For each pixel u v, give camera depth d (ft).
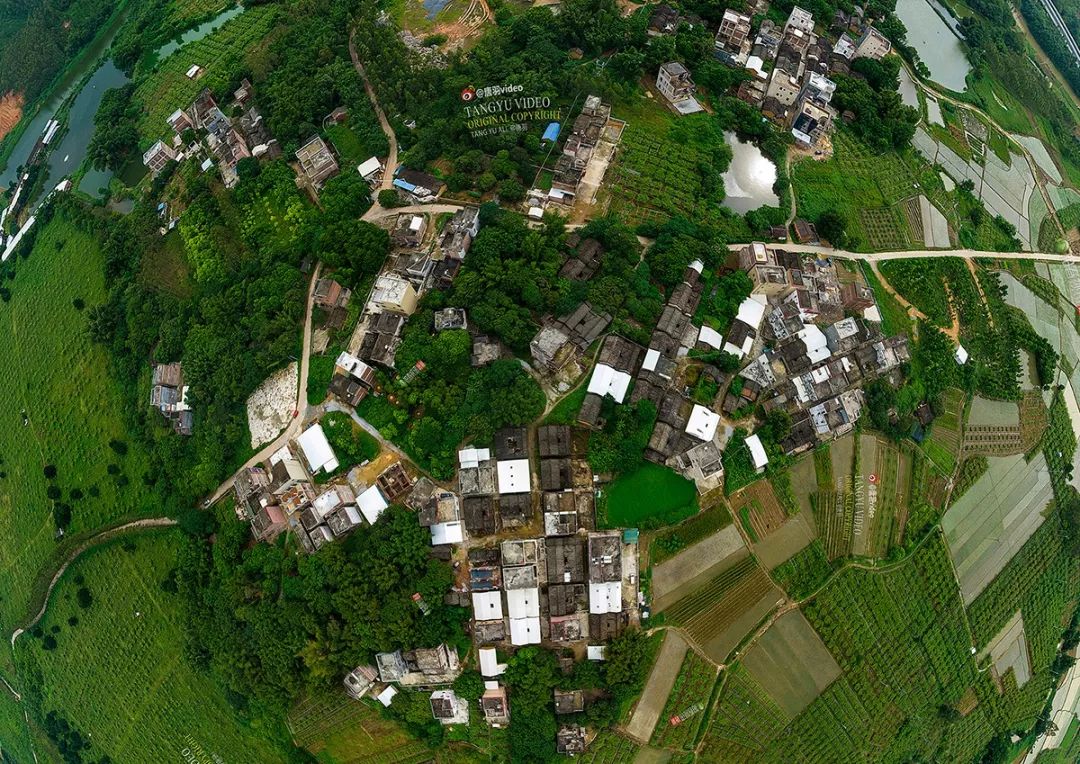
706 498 217.15
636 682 202.18
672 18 297.53
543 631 201.87
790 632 219.00
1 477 289.12
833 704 221.87
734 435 223.71
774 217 262.26
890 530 236.43
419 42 301.43
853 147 291.17
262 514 212.23
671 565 213.25
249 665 211.41
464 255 235.40
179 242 283.38
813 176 279.49
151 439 254.88
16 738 284.00
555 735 201.98
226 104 315.78
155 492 248.93
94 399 277.03
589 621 202.08
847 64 312.91
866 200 282.15
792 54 296.92
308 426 225.76
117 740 254.68
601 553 198.39
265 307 239.30
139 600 250.78
